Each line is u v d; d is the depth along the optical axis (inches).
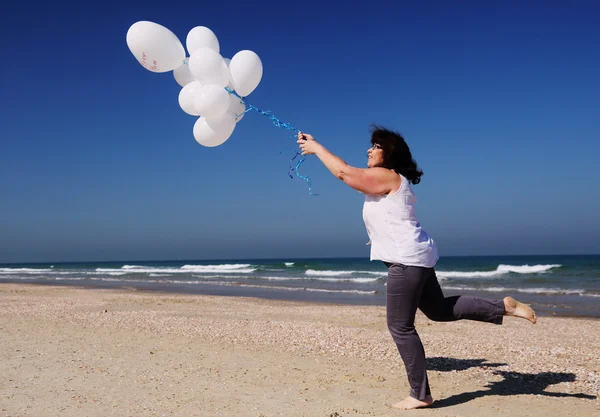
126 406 136.6
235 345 237.3
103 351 219.9
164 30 185.0
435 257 133.9
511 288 781.3
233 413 130.8
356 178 130.3
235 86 182.9
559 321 380.2
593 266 1312.7
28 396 146.6
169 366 189.8
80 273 1711.4
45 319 338.3
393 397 149.0
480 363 199.3
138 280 1200.2
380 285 903.1
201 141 186.4
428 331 310.3
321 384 164.1
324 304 554.3
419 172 137.8
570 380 169.5
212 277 1277.1
